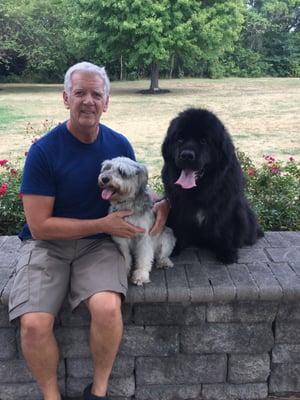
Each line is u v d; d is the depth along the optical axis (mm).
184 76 38250
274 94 23500
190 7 24562
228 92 24828
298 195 4672
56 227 2688
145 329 2881
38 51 28734
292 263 3160
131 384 2984
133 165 2816
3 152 10047
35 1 28250
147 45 24141
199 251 3420
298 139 11688
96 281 2619
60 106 18875
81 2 24422
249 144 11062
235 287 2771
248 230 3398
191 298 2760
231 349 2924
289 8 44500
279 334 2898
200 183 3145
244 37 41250
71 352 2906
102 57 29344
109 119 15641
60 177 2764
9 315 2633
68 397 2998
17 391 2961
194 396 3021
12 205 4410
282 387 3008
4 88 29422
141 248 2904
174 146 3168
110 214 2742
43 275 2678
